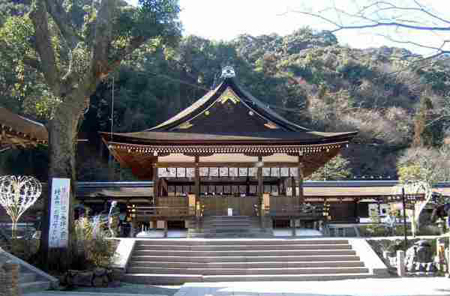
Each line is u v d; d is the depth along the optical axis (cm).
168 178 3195
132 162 3152
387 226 2856
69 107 1711
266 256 1961
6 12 2072
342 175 5538
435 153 4581
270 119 2958
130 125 6656
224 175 2859
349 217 4147
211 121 2961
